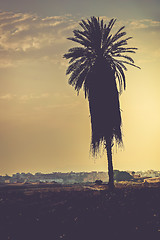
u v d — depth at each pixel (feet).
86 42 183.52
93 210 146.00
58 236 130.00
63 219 140.26
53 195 165.68
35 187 199.52
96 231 132.36
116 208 148.25
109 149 178.09
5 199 160.25
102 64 181.16
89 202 154.40
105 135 178.19
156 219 140.56
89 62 183.62
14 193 170.30
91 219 139.44
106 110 178.81
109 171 177.06
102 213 144.15
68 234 131.44
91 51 185.26
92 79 180.24
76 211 145.38
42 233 130.93
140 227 134.62
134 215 143.02
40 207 149.59
